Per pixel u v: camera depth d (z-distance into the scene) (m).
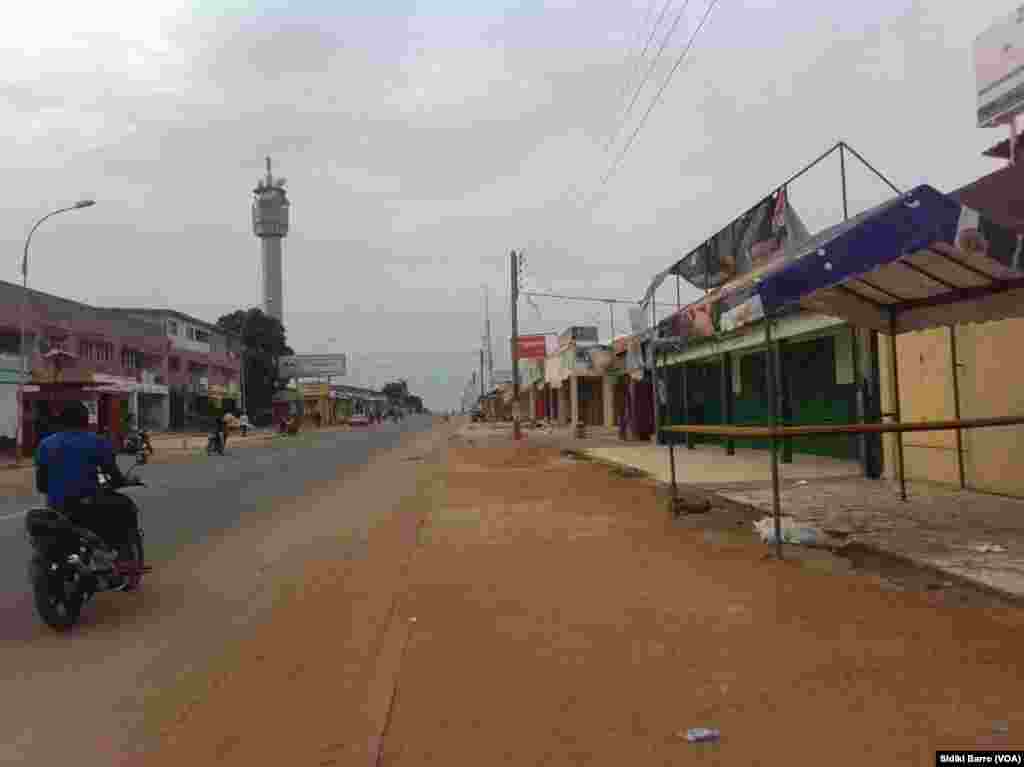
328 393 109.06
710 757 3.57
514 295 33.78
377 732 3.99
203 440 47.91
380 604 6.68
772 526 8.54
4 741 4.18
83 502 6.62
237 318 81.19
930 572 6.73
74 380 31.73
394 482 17.67
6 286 40.38
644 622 5.65
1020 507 9.47
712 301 9.33
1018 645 4.87
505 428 52.28
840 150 13.21
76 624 6.41
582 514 10.97
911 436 12.23
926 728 3.76
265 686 4.84
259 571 8.30
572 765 3.57
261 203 97.19
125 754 3.98
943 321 9.62
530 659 4.98
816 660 4.73
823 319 14.50
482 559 8.15
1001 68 13.08
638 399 29.50
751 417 21.73
